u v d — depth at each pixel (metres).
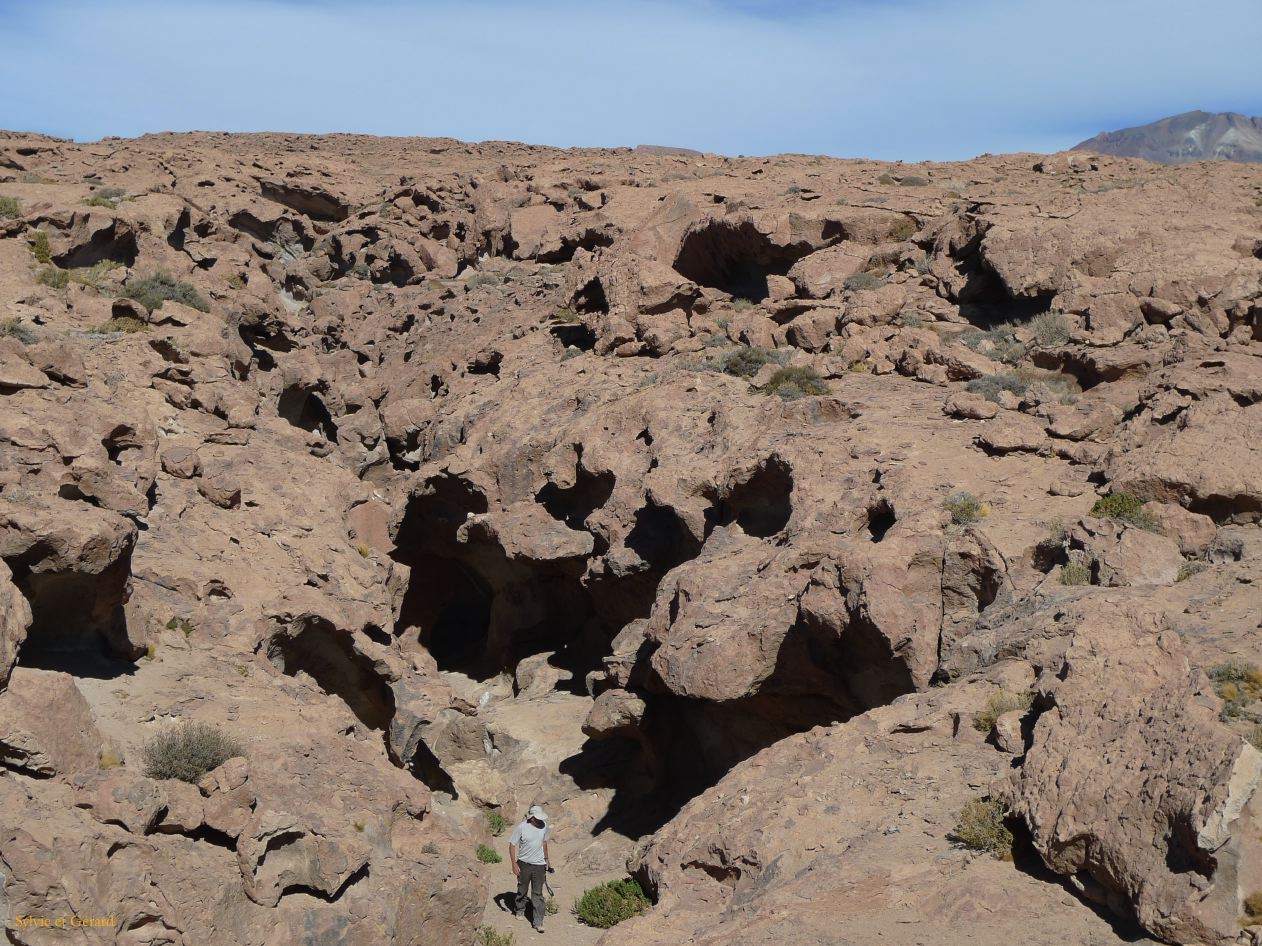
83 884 13.85
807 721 24.47
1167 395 26.11
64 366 27.31
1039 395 30.44
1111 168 56.72
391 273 69.31
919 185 55.91
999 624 20.39
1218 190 44.09
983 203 43.47
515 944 20.69
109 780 15.20
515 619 40.66
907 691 21.66
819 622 22.50
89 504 22.31
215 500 27.98
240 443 32.41
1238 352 29.31
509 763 31.19
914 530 22.91
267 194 76.06
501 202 68.25
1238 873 10.94
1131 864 11.67
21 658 19.27
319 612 25.00
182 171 73.50
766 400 34.06
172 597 23.52
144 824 15.09
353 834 16.73
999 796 13.77
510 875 24.27
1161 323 32.91
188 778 16.69
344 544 29.36
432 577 45.59
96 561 18.98
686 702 27.52
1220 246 35.31
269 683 22.31
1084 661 14.61
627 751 30.05
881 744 16.86
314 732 19.38
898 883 13.12
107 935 13.84
